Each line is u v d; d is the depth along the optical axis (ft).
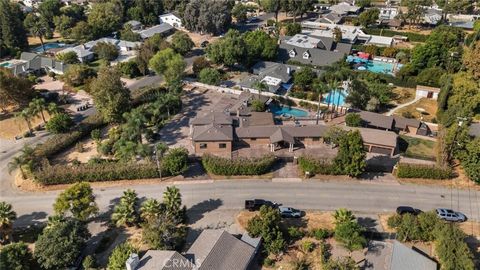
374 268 161.89
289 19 592.60
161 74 357.41
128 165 227.40
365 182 226.58
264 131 262.67
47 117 303.07
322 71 365.61
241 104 304.71
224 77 378.32
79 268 167.12
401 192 218.38
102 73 274.77
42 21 497.46
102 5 531.09
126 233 188.55
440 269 161.07
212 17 501.97
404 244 175.63
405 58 403.34
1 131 281.74
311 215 201.46
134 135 243.19
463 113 258.98
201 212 203.82
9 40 435.12
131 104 292.81
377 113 301.02
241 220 197.67
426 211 202.08
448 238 160.25
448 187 222.28
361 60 418.31
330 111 311.27
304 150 257.75
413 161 245.24
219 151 255.70
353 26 521.24
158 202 205.46
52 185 224.53
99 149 244.42
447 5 546.67
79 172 222.89
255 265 170.19
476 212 203.51
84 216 182.70
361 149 219.61
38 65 392.27
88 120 283.59
